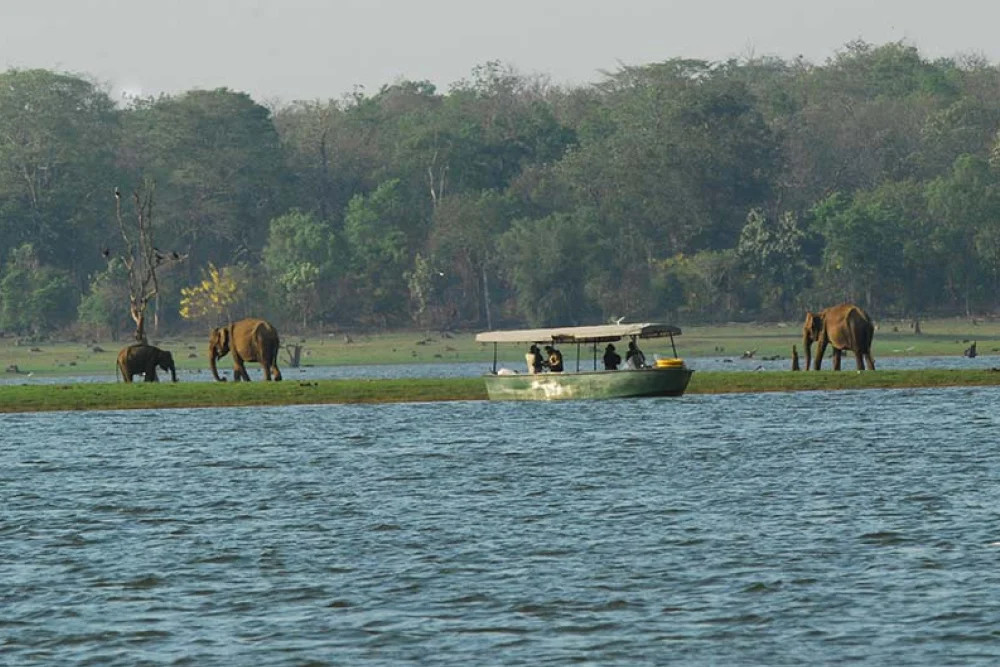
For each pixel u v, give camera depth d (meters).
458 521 119.25
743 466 150.75
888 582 93.75
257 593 94.25
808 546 105.62
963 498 125.88
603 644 81.94
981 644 80.31
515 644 82.12
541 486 138.75
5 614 89.50
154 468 157.38
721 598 90.94
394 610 89.56
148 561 104.31
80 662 79.88
